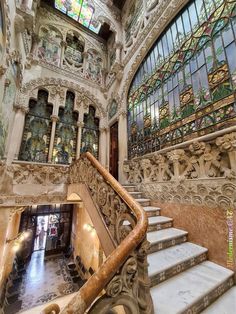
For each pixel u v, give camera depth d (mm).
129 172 6324
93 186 3324
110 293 1261
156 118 5527
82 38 10109
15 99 6543
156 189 4402
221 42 3570
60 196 6113
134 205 1934
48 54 8492
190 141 3645
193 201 3322
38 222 11758
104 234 2561
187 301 1737
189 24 4664
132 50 7527
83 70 9469
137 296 1433
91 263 6285
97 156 8656
